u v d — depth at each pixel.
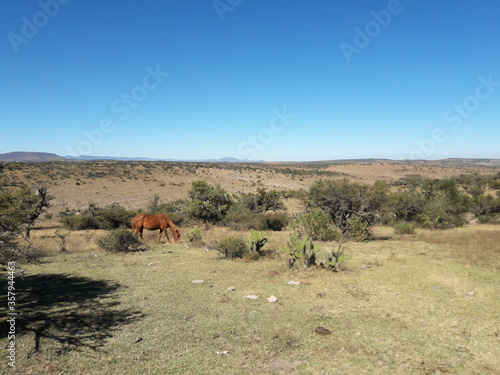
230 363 4.55
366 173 110.88
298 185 75.75
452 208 27.22
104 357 4.74
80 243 16.05
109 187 58.09
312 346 5.04
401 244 15.61
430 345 5.04
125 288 8.32
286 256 12.27
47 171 61.53
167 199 53.09
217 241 15.87
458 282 8.35
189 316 6.34
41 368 4.41
